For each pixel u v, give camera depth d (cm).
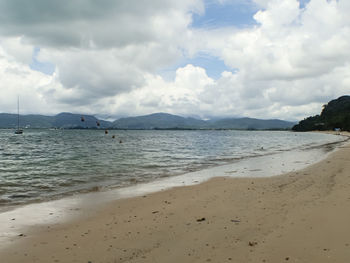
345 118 17612
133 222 850
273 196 1115
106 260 583
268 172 1917
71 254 621
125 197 1229
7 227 830
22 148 4628
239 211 908
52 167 2294
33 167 2291
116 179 1728
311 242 620
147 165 2425
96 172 2020
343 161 2275
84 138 9200
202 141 7856
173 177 1791
